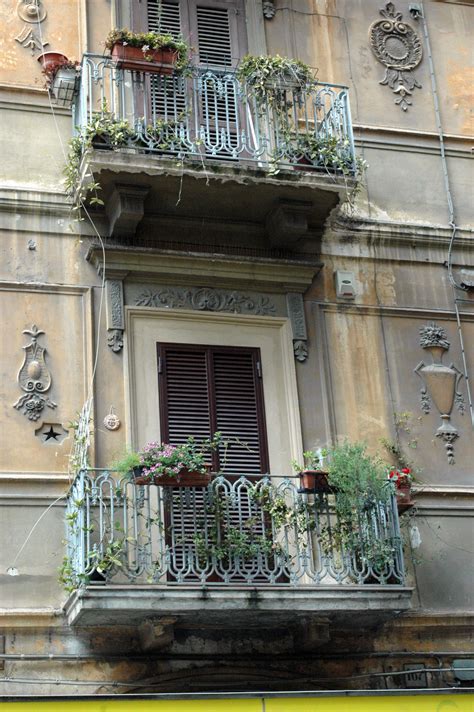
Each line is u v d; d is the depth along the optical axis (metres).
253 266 14.20
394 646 13.17
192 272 13.99
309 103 15.24
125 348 13.55
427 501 13.92
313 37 15.85
